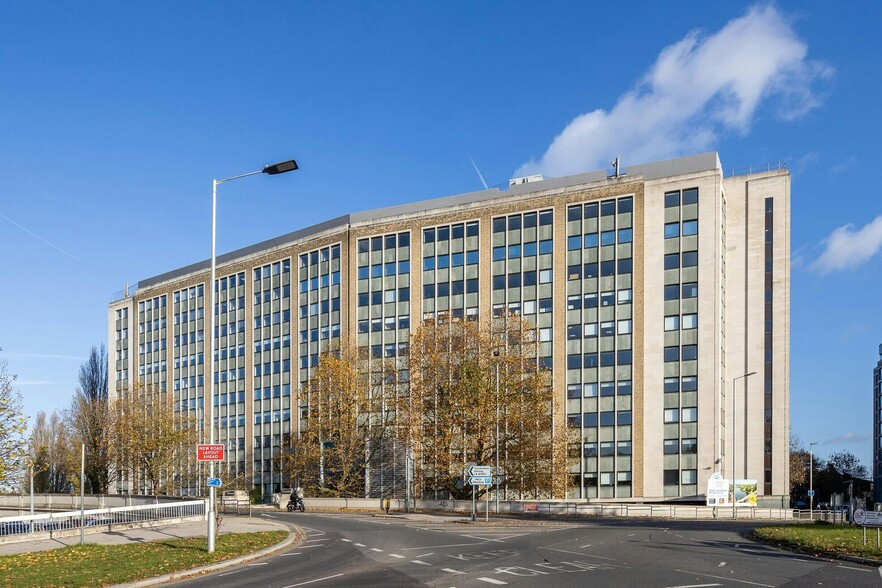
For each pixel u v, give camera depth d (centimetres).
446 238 7869
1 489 3156
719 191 6775
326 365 6625
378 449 7000
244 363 9462
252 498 7356
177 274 10675
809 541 2580
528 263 7394
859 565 2036
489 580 1744
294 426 8706
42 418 10131
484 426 5412
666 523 4328
